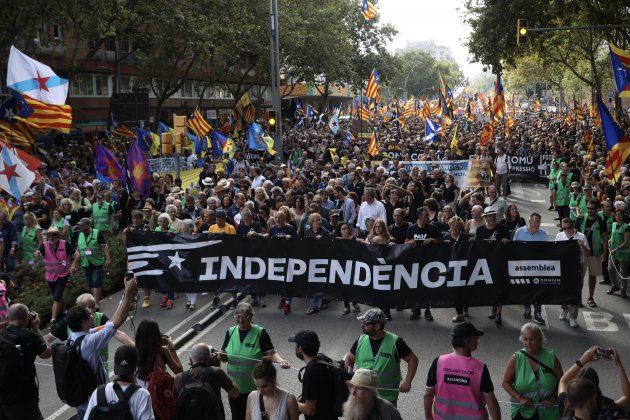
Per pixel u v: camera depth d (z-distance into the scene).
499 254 11.88
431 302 12.11
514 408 6.64
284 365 7.61
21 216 16.25
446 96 55.81
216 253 13.18
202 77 54.69
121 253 15.69
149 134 30.08
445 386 6.24
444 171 24.06
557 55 60.03
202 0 35.97
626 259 13.58
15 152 14.21
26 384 7.20
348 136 41.38
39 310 12.59
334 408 6.48
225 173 25.16
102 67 42.62
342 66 64.06
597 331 11.82
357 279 12.47
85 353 6.99
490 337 11.54
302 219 14.38
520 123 80.19
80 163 28.70
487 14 38.06
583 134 44.47
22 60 15.39
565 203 20.72
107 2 28.19
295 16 47.97
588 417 5.11
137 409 5.94
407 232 12.67
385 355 7.03
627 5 31.28
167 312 13.39
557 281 11.75
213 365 6.97
